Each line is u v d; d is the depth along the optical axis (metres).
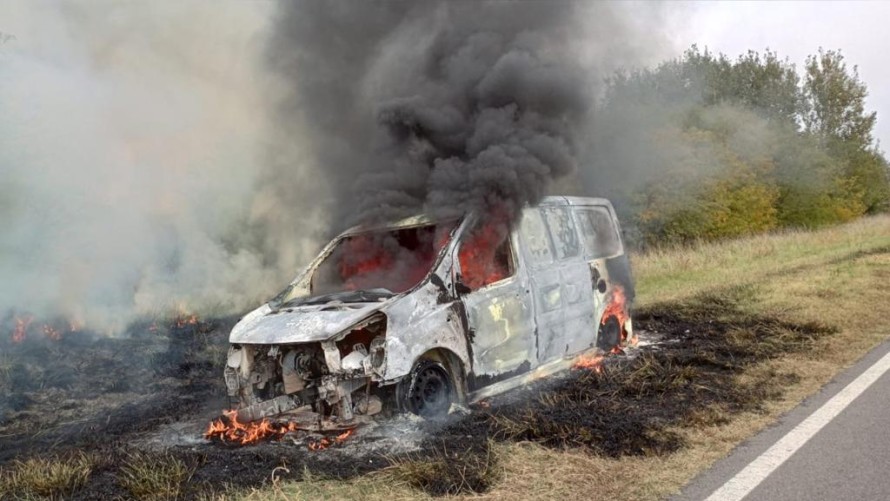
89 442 5.59
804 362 6.95
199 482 4.44
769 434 4.88
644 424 5.15
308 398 5.38
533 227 6.66
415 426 5.17
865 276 12.28
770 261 16.25
